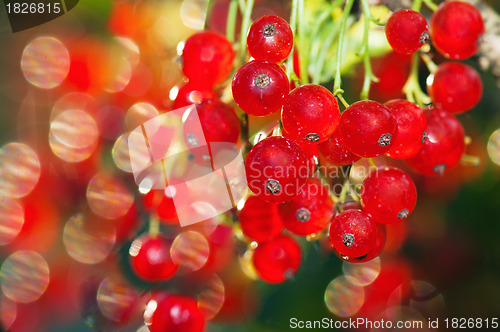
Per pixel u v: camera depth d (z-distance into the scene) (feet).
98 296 0.80
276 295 0.91
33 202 0.92
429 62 0.71
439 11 0.68
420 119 0.64
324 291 0.92
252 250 0.71
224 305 0.84
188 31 0.84
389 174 0.64
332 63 0.75
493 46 0.74
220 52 0.67
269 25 0.62
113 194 0.82
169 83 0.78
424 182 0.91
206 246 0.76
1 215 0.92
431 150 0.67
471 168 0.91
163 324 0.73
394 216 0.63
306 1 0.77
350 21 0.75
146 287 0.79
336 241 0.63
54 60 0.89
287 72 0.63
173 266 0.74
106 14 0.87
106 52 0.87
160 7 0.85
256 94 0.60
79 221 0.87
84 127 0.87
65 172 0.90
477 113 0.92
